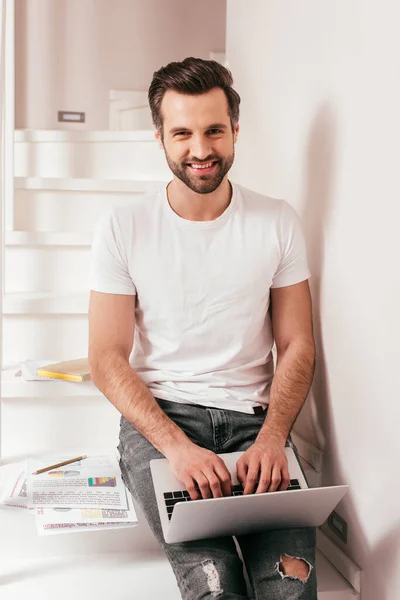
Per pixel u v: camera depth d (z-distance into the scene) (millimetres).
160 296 1606
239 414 1597
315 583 1317
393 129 1323
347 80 1523
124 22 3758
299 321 1651
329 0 1619
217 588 1246
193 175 1541
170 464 1416
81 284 2297
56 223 2479
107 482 1731
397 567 1362
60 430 2039
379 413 1419
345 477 1597
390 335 1359
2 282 2047
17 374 2021
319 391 1740
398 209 1312
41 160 2746
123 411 1522
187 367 1624
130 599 1479
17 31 3699
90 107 3781
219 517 1270
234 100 1576
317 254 1718
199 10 3795
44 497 1637
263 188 2131
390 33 1326
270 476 1379
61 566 1609
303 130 1791
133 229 1612
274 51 2020
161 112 1562
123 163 2715
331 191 1623
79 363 2064
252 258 1604
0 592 1491
